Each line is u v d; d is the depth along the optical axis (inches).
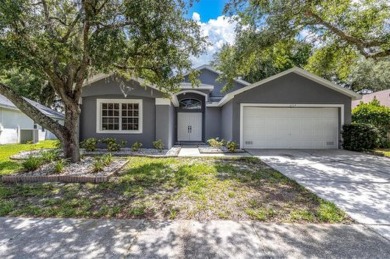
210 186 219.9
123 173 268.7
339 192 212.7
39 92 1059.9
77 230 137.5
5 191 202.5
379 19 424.2
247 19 391.9
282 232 136.9
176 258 111.3
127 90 469.4
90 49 227.1
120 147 470.0
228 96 508.4
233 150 465.4
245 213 162.4
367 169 311.6
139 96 484.1
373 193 210.5
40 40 221.5
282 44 453.1
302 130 525.0
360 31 438.9
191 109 709.9
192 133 709.3
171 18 245.8
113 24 238.8
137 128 491.5
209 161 349.1
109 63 238.8
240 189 212.8
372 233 137.0
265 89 513.7
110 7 241.4
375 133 480.7
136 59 277.0
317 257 112.8
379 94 835.4
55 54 236.1
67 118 304.8
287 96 513.0
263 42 406.3
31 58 222.8
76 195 195.8
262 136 523.5
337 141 526.6
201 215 159.0
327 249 119.6
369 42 418.0
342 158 399.5
